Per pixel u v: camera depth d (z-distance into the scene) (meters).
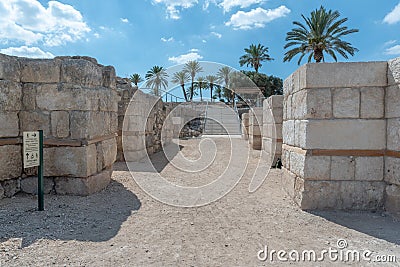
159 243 2.94
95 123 4.80
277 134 7.79
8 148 4.40
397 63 3.56
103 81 5.32
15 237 2.95
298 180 4.21
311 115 3.91
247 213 3.93
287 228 3.37
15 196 4.48
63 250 2.71
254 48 26.83
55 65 4.51
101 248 2.78
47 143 4.52
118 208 4.08
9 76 4.38
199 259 2.61
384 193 3.85
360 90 3.84
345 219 3.62
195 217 3.77
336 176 3.92
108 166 5.46
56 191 4.61
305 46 24.09
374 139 3.85
